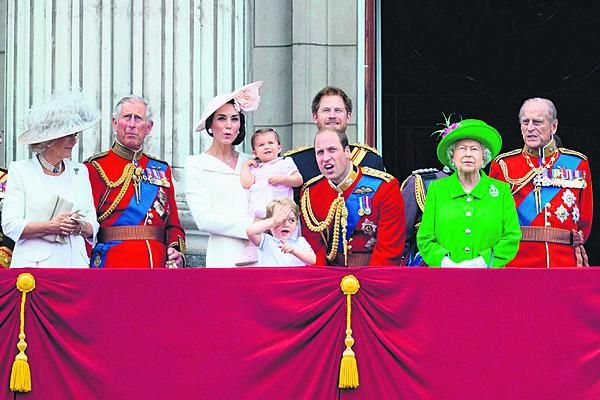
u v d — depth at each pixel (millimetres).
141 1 44625
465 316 33562
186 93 44375
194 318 33781
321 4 47219
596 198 55125
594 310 33406
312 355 33625
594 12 55250
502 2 55312
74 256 36594
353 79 47250
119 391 33719
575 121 55281
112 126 44188
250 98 37562
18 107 44844
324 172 36812
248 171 37344
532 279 33531
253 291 33781
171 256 38719
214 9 44750
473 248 36250
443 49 55188
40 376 33812
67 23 44688
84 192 37250
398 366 33562
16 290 33938
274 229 36312
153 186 38781
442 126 54969
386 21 55188
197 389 33688
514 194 39062
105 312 33875
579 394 33344
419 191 38688
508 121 55250
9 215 36219
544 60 55312
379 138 48812
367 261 37125
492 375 33438
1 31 46594
